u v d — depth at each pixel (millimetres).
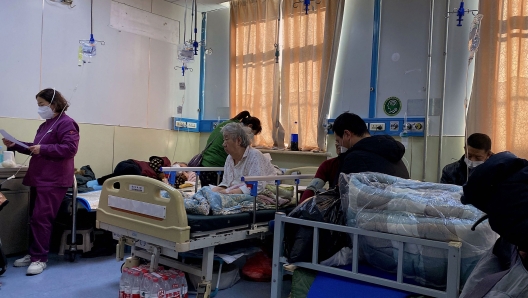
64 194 3020
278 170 3336
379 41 3814
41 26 3783
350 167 2070
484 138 2492
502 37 3146
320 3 4168
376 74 3820
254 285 2646
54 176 2916
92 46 4090
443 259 1592
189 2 4984
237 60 4922
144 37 4719
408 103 3635
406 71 3654
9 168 3020
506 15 3133
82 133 4121
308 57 4273
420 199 1670
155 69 4859
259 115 4715
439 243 1535
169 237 2039
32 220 2873
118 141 4457
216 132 3592
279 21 4527
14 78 3605
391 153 2117
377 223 1688
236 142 2689
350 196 1821
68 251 3258
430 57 3494
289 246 1948
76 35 4059
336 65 4090
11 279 2701
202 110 5406
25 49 3674
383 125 3713
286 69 4457
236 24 4914
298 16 4359
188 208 2203
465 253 1560
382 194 1730
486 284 1177
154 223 2133
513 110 3109
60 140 2961
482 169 1082
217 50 5238
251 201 2527
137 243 2293
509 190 1047
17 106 3633
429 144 3500
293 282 1929
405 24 3664
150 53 4789
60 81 3938
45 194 2891
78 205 3236
